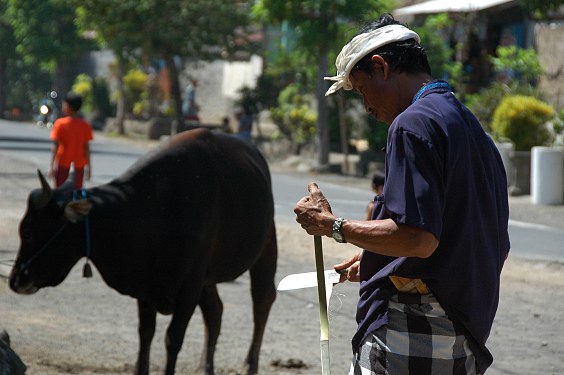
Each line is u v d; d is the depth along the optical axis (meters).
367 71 4.43
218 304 8.59
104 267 7.64
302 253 15.20
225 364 9.14
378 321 4.35
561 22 32.53
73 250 7.51
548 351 9.73
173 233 7.52
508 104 25.34
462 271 4.23
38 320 10.54
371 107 4.50
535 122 25.00
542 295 12.69
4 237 15.28
